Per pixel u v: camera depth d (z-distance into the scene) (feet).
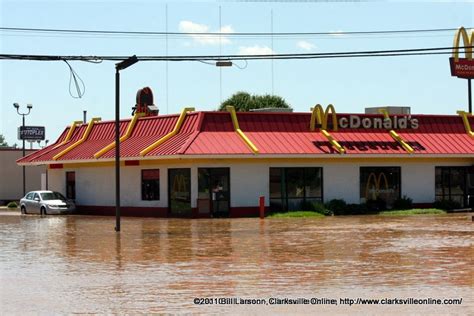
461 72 180.96
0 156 241.35
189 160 143.43
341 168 154.71
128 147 154.92
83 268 67.92
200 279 59.88
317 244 87.25
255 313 45.70
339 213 149.79
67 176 176.86
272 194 148.56
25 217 156.97
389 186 159.43
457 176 166.09
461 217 138.62
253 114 151.74
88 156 161.89
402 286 55.26
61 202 167.84
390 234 100.17
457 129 168.55
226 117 150.00
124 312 46.47
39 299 51.70
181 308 47.57
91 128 177.88
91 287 56.49
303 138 152.35
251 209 146.20
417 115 165.07
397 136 160.04
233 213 144.77
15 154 243.19
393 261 70.28
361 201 156.25
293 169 150.41
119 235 104.12
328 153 149.48
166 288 55.52
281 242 90.33
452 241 89.40
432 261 70.03
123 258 75.56
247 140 145.28
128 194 157.48
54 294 53.62
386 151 155.43
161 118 157.69
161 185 150.10
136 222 132.67
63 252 82.33
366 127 159.84
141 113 166.20
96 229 116.57
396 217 140.36
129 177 157.28
